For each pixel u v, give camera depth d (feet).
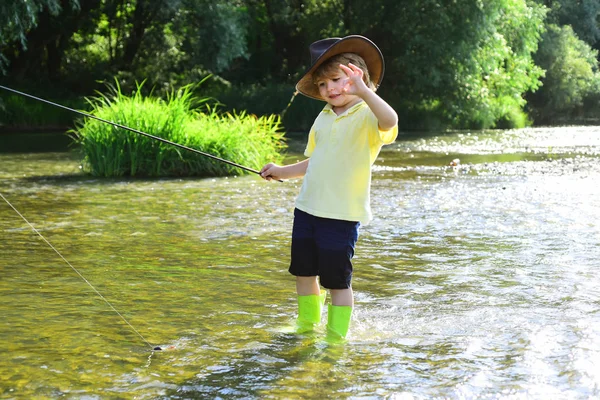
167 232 18.83
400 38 89.51
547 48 122.42
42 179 32.94
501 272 14.10
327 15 102.42
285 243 17.26
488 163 40.96
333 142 10.62
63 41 95.71
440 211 22.44
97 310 11.42
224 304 11.86
